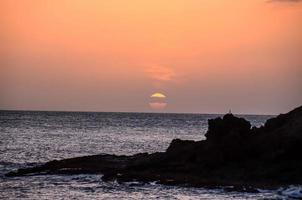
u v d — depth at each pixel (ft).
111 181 258.37
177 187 240.73
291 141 257.75
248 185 239.91
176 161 279.69
